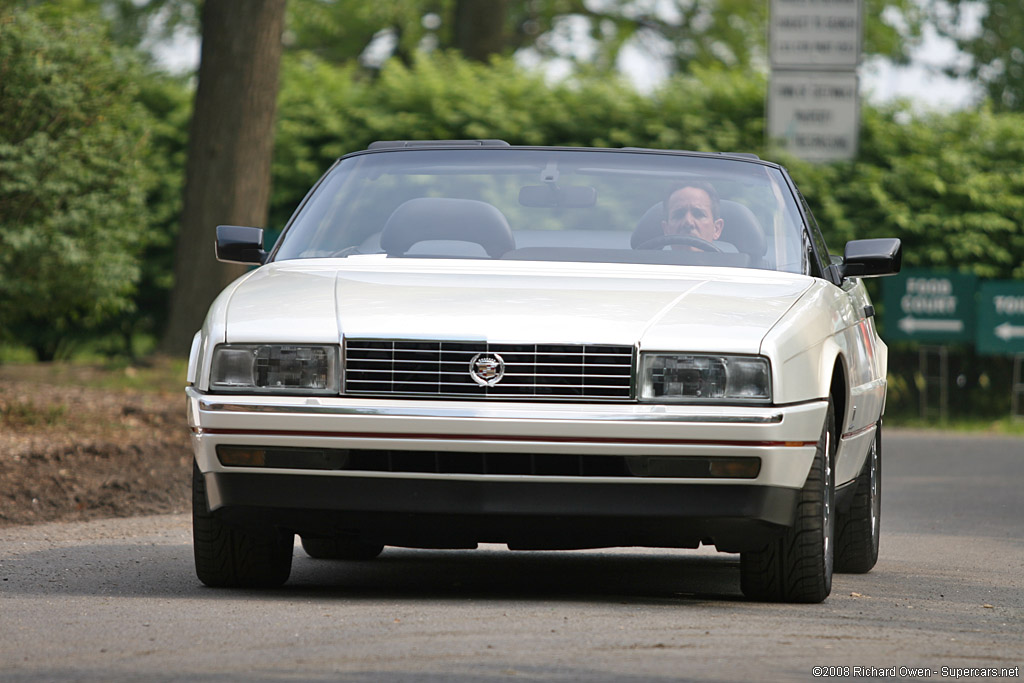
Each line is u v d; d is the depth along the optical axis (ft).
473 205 73.20
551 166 76.18
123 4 426.51
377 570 79.36
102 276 149.69
